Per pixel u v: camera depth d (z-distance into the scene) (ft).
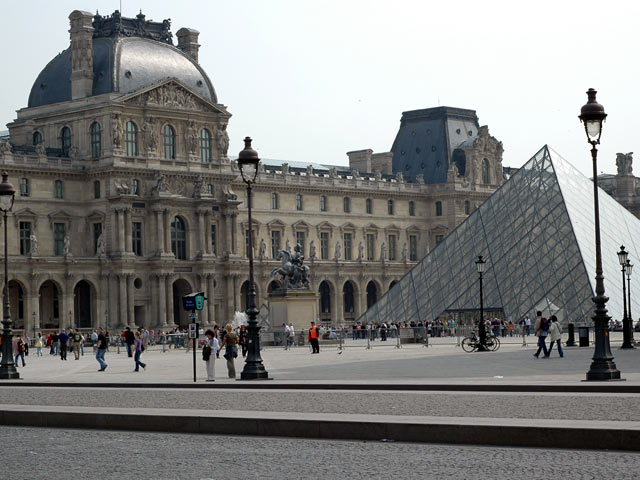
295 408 175.63
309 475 123.75
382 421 147.13
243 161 253.65
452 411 163.22
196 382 239.91
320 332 546.26
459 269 549.95
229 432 156.76
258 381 235.61
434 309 550.77
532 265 517.96
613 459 127.24
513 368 265.34
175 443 150.30
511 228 538.47
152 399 201.67
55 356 482.28
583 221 524.93
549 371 250.37
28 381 264.11
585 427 135.33
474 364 288.71
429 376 241.55
